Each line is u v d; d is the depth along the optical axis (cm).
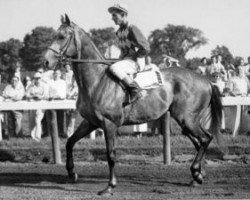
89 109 754
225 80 1325
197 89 826
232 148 1066
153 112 797
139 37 758
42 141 1113
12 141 1111
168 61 1298
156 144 1104
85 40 759
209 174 887
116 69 750
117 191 752
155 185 799
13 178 858
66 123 1268
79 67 754
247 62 1427
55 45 747
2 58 4600
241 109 1270
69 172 811
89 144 1095
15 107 1073
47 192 743
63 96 1223
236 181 827
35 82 1191
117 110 755
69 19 755
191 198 699
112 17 776
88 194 730
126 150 1063
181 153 1061
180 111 819
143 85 781
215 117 852
